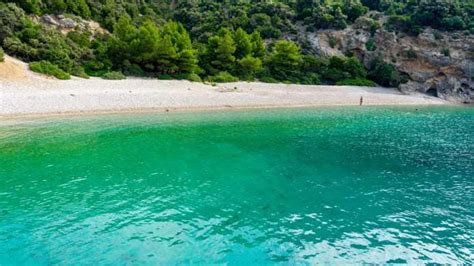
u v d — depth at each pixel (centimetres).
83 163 1914
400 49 7506
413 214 1344
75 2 7488
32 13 6619
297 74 7219
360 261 1028
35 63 4550
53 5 7031
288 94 5441
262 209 1362
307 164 2003
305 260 1027
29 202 1387
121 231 1173
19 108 3325
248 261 1015
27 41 5106
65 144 2317
